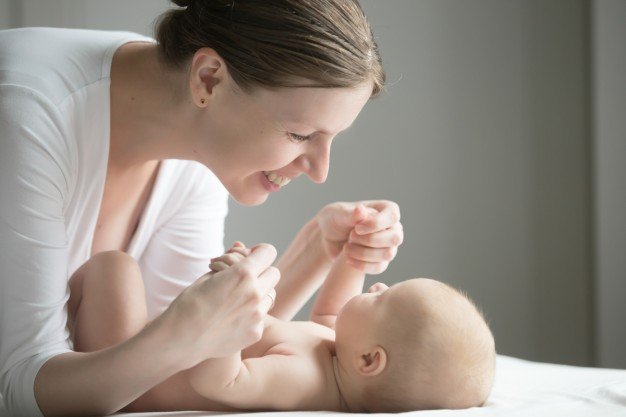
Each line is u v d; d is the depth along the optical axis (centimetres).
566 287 335
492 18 332
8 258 135
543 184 334
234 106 144
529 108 333
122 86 154
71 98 147
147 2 307
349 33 141
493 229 337
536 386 172
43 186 138
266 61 138
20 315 136
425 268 337
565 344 337
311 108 140
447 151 335
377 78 146
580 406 146
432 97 334
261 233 328
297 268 197
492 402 156
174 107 151
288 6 139
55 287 139
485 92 334
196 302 127
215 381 138
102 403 131
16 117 138
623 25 320
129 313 151
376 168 334
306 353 159
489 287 338
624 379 176
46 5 295
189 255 194
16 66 145
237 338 131
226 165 151
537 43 331
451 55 333
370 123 334
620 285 324
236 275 129
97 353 130
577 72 329
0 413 142
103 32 164
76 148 149
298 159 151
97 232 174
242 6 141
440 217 336
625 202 322
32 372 133
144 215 180
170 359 128
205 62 143
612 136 322
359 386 158
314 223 197
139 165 166
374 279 338
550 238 335
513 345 338
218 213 200
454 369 153
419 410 152
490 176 336
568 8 328
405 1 332
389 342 155
